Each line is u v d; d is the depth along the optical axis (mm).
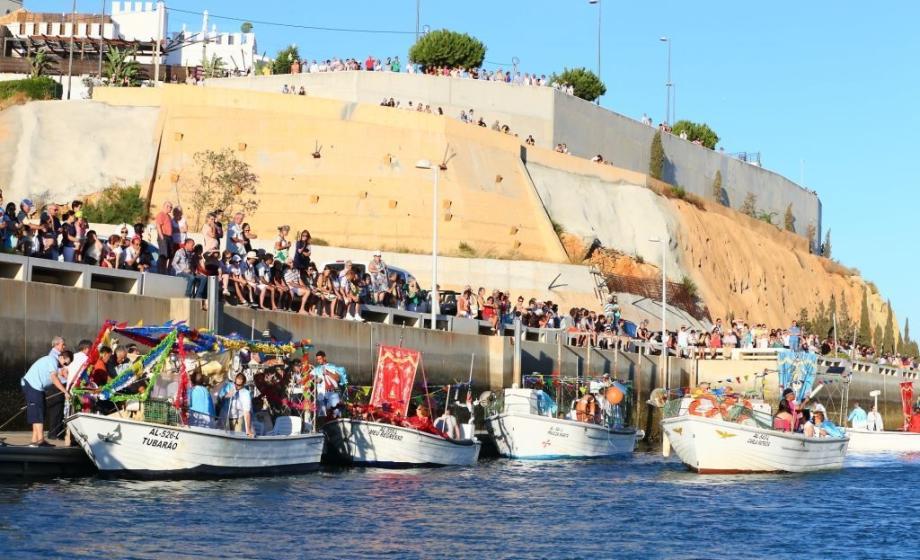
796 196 120375
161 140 70938
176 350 30031
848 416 65188
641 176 86438
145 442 28406
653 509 30328
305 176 70438
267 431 32438
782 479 38125
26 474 27938
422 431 36750
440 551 23484
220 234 37125
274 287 38406
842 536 27203
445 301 52219
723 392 44938
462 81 83000
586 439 43625
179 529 23828
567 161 81000
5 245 31469
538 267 67812
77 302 31922
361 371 41375
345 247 68500
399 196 70312
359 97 81125
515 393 43594
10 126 71438
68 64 108438
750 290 93562
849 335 103000
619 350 59000
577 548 24500
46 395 29750
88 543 22031
